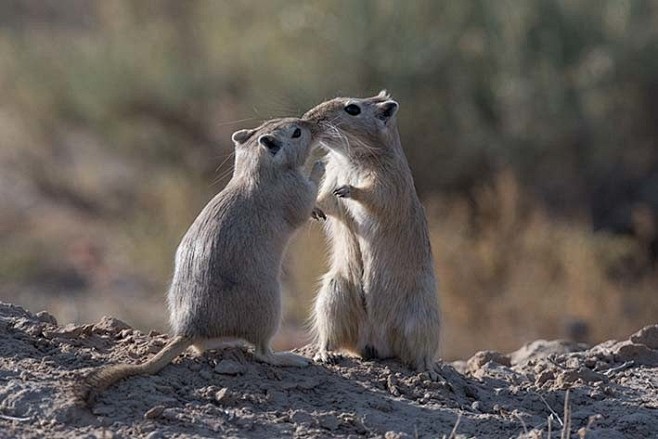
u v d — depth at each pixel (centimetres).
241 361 747
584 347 998
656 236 1973
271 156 768
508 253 1727
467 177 2072
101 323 820
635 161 2091
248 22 2227
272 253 756
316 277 1641
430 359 834
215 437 650
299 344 1502
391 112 837
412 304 828
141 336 798
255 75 2089
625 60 2041
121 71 2167
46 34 2467
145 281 1891
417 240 830
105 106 2181
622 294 1730
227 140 2173
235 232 741
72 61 2256
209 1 2261
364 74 2061
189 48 2247
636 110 2088
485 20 2066
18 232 2083
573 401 802
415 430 686
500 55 2030
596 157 2042
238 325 738
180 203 2041
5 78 2302
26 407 659
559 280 1723
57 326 803
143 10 2333
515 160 2025
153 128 2211
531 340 1620
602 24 2067
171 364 729
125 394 682
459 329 1650
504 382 839
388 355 845
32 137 2289
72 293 1828
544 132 2011
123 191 2236
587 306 1653
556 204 2053
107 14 2375
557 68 2028
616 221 2067
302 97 2003
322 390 749
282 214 766
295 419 690
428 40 2053
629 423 759
